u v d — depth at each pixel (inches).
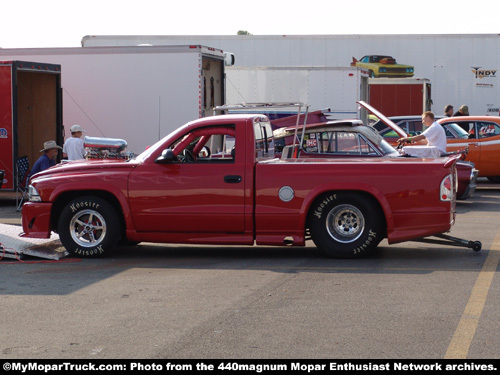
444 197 368.2
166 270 358.9
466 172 619.5
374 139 525.7
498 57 1106.1
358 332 246.2
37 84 701.9
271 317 266.7
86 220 396.8
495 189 767.7
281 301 290.7
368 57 1124.5
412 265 362.6
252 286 319.3
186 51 711.7
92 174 390.9
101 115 729.0
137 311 278.2
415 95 1109.1
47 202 396.5
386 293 301.7
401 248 415.8
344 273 344.5
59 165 421.7
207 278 337.7
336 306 281.1
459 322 256.7
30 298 301.7
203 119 389.4
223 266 367.9
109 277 343.0
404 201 369.1
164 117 719.1
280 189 374.6
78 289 317.4
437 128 609.9
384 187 369.1
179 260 387.2
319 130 532.1
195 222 382.0
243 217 378.0
